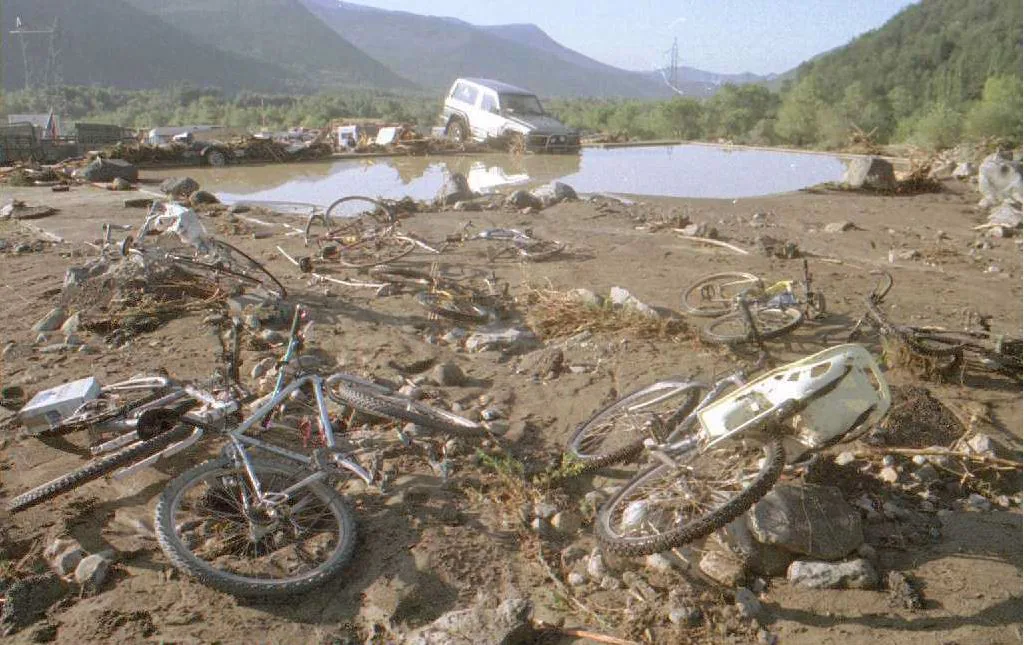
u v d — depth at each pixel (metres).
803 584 4.17
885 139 42.88
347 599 4.07
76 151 26.86
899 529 4.68
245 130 37.69
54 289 9.06
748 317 7.27
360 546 4.44
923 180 19.28
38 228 13.12
